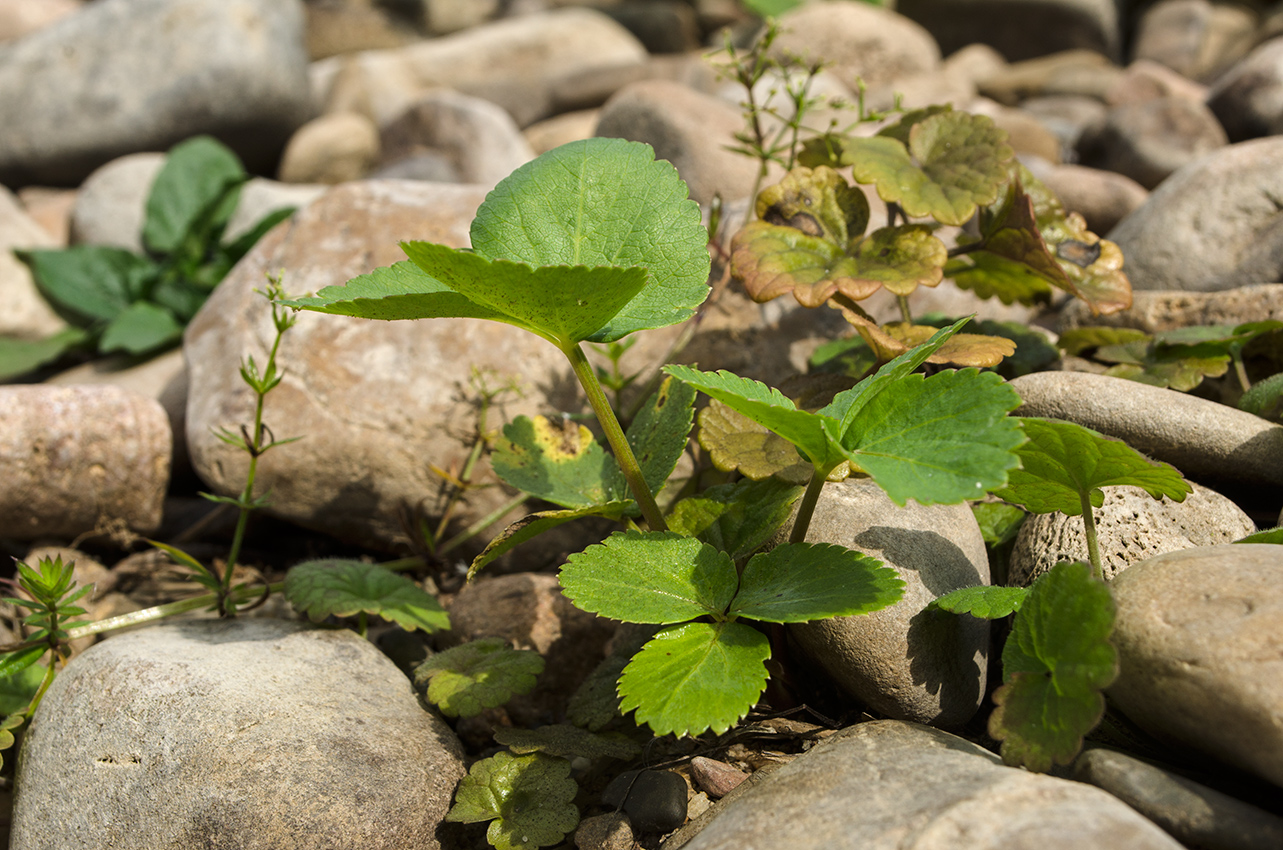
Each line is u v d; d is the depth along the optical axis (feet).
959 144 2.30
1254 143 2.59
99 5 5.03
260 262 2.55
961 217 2.23
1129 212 2.92
